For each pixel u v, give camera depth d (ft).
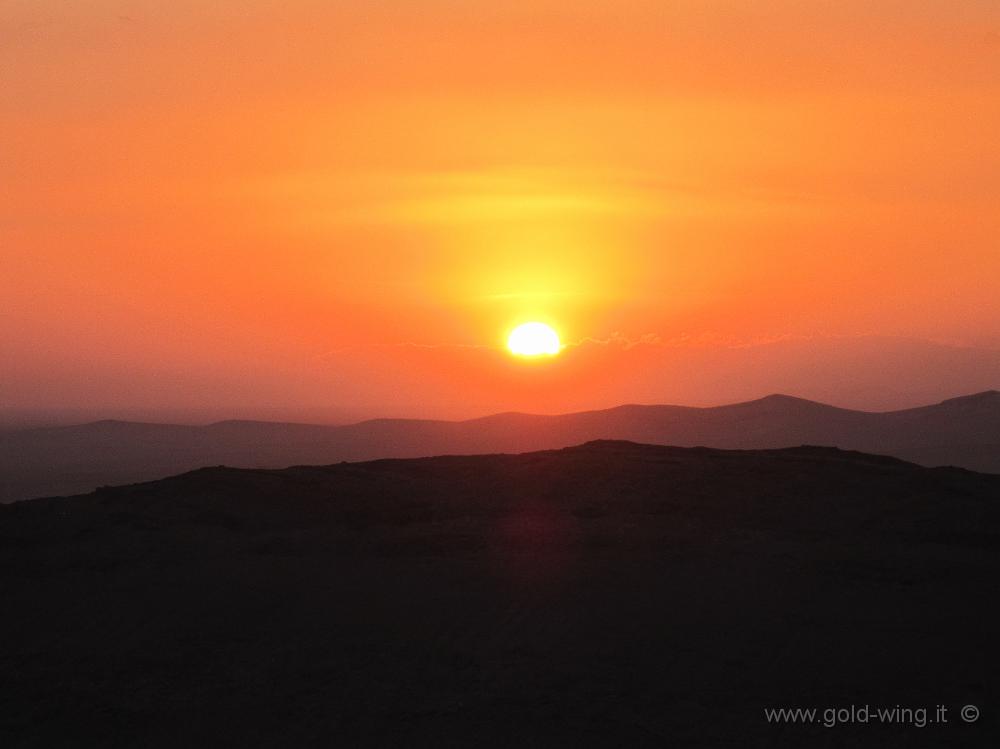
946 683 44.73
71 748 40.81
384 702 44.32
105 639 52.42
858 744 39.60
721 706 43.14
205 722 42.80
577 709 43.09
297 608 56.70
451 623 53.78
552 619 53.83
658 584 59.00
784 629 51.60
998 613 53.42
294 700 44.78
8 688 46.44
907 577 59.72
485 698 44.37
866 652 48.37
